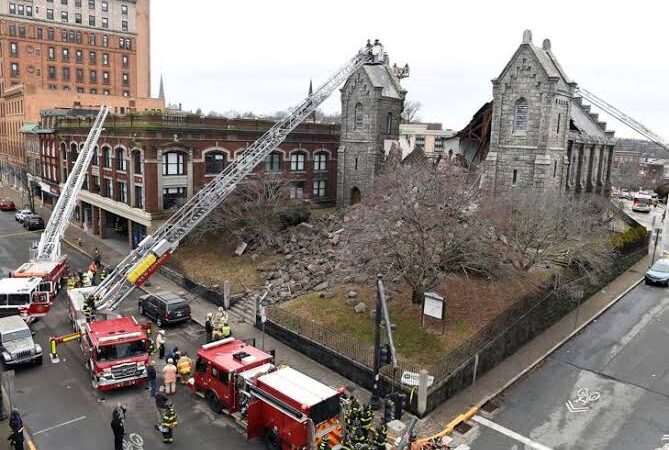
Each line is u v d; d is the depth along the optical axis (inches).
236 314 1300.4
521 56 1534.2
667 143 2260.1
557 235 1215.6
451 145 2082.9
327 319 1132.5
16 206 2974.9
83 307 1121.4
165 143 1724.9
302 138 2082.9
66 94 3531.0
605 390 958.4
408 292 1206.9
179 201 1705.2
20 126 3607.3
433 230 1074.1
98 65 4510.3
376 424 823.1
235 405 839.7
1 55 4084.6
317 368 1030.4
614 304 1403.8
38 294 1244.5
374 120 1876.2
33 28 4156.0
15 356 986.7
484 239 1118.4
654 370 1036.5
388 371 925.2
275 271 1478.8
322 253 1488.7
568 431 829.8
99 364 903.1
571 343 1159.0
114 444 771.4
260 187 1685.5
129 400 907.4
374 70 1941.4
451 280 1144.8
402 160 1824.6
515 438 808.9
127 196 1878.7
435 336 1025.5
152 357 1067.9
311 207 2025.1
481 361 987.9
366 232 1155.9
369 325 1092.5
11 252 1909.4
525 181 1560.0
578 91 2113.7
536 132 1526.8
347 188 2007.9
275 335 1158.3
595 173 2105.1
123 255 1894.7
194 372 916.0
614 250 1509.6
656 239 1800.0
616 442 802.2
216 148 1839.3
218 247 1712.6
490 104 1882.4
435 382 880.9
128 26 4635.8
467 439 802.8
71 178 1846.7
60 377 983.6
